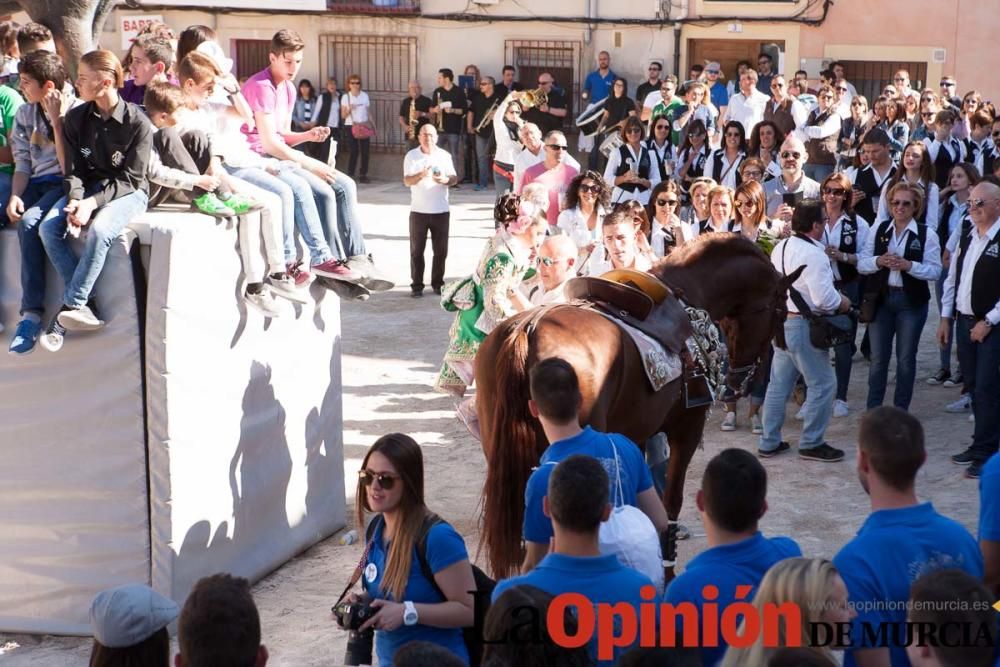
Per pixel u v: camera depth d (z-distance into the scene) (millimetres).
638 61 23375
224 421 5871
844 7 22641
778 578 3129
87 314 5359
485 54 23797
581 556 3477
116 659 3268
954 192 9703
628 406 5270
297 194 6375
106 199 5344
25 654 5547
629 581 3455
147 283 5449
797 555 3514
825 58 22859
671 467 5941
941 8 22438
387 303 13016
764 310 6508
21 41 6332
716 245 6320
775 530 6883
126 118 5379
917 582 3117
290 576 6383
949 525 3535
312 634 5621
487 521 4918
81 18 10336
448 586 3975
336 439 7055
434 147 13062
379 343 11336
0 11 13984
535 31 23531
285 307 6344
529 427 4832
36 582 5723
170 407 5488
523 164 11367
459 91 23047
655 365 5285
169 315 5434
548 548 4152
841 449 8258
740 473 3438
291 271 6312
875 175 10039
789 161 10148
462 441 8523
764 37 22953
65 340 5500
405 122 23297
